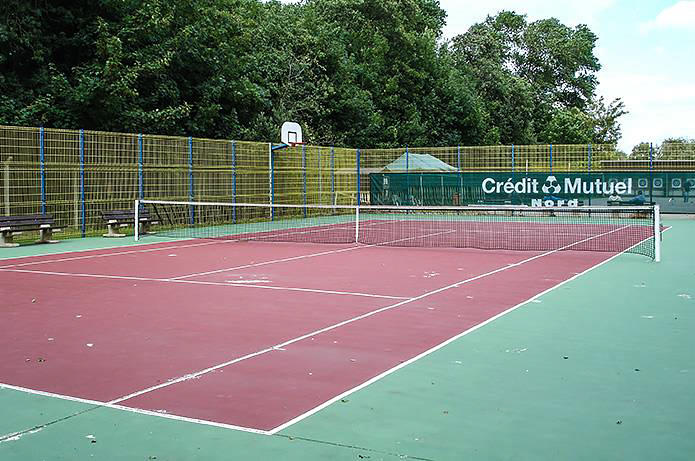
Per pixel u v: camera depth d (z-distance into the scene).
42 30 24.97
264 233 21.33
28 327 7.86
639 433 4.57
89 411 5.05
